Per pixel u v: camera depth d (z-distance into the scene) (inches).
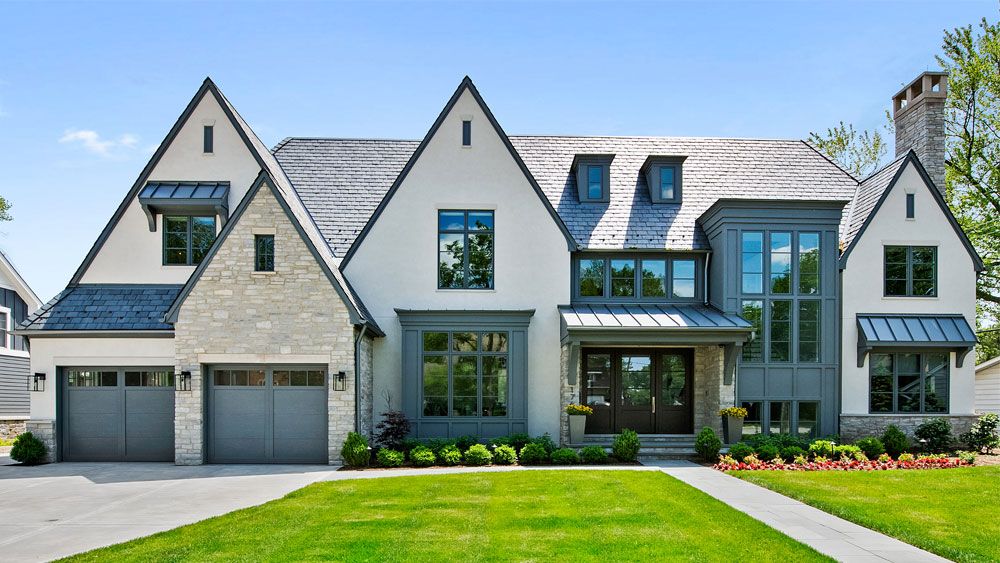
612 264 765.3
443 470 597.6
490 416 710.5
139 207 728.3
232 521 403.2
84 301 701.3
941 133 806.5
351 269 732.0
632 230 767.1
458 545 348.5
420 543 352.5
